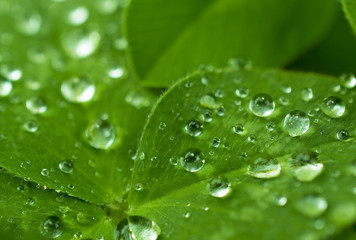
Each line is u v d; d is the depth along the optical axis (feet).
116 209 0.27
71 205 0.27
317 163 0.26
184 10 0.31
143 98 0.30
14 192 0.27
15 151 0.28
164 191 0.27
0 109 0.29
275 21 0.32
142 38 0.31
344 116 0.27
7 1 0.34
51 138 0.28
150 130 0.27
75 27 0.34
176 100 0.27
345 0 0.28
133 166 0.28
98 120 0.29
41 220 0.27
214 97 0.28
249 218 0.26
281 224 0.25
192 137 0.27
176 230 0.26
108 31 0.34
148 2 0.30
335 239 0.27
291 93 0.28
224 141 0.27
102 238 0.27
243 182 0.26
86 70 0.32
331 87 0.28
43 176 0.27
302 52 0.32
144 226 0.26
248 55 0.32
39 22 0.34
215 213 0.26
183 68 0.31
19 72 0.31
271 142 0.27
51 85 0.31
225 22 0.32
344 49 0.32
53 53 0.33
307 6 0.32
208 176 0.27
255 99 0.27
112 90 0.30
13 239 0.26
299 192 0.26
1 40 0.33
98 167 0.28
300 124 0.27
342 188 0.26
